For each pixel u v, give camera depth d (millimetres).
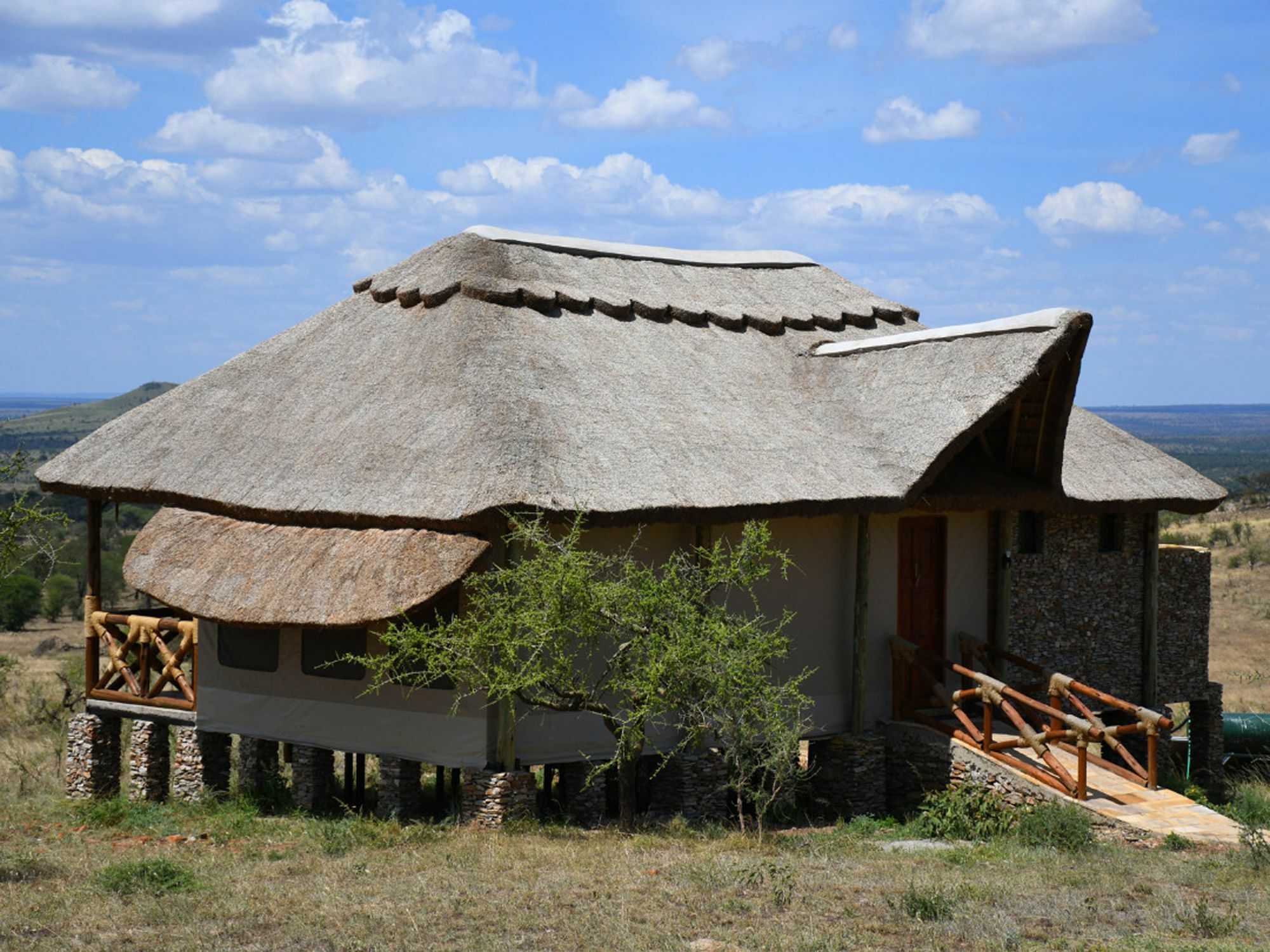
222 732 17828
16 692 31375
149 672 18828
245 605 15539
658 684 13938
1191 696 21734
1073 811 14781
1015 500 18500
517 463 14969
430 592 14406
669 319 20172
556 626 13719
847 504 16828
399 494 15586
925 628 18906
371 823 15414
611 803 17219
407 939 10164
